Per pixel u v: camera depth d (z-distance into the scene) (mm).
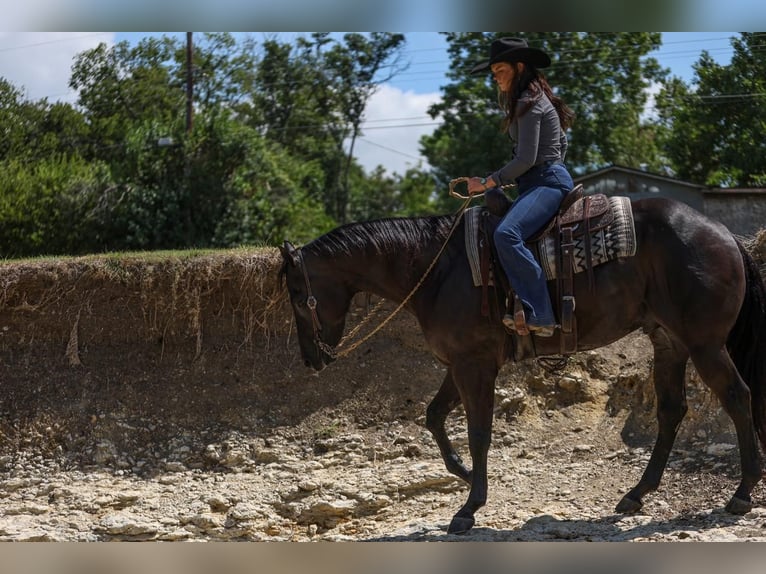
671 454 7090
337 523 6941
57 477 7918
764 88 18750
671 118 22516
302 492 7301
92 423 8438
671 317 5430
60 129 28969
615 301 5492
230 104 34219
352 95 37250
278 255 8969
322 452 8086
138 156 22078
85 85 31344
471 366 5609
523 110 5508
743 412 5352
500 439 7898
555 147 5602
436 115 26812
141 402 8617
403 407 8406
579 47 24094
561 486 6934
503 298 5531
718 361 5355
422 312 5766
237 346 8953
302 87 36719
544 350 5652
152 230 21219
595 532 5648
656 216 5504
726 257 5387
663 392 5930
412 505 7012
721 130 19125
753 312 5559
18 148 26969
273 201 24406
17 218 20812
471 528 5895
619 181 16625
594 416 8031
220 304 9047
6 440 8312
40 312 9078
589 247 5453
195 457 8102
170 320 8984
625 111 23781
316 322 5836
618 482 6809
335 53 36875
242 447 8148
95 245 21297
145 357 8945
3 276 9047
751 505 5547
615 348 8562
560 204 5590
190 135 22344
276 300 8930
